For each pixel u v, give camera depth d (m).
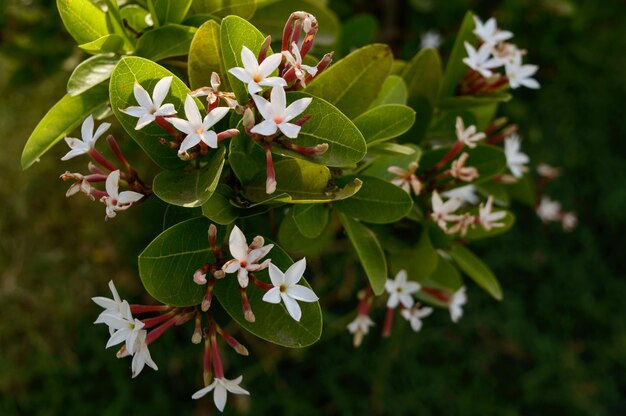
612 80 0.64
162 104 0.26
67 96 0.29
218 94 0.25
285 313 0.27
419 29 0.57
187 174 0.27
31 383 0.51
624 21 0.64
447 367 0.54
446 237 0.33
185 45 0.30
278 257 0.27
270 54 0.27
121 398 0.50
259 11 0.36
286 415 0.51
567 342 0.56
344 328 0.54
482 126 0.39
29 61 0.47
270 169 0.26
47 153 0.57
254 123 0.26
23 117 0.60
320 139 0.27
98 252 0.55
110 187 0.26
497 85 0.35
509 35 0.34
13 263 0.55
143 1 0.32
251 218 0.37
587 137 0.62
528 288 0.58
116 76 0.26
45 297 0.54
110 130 0.53
